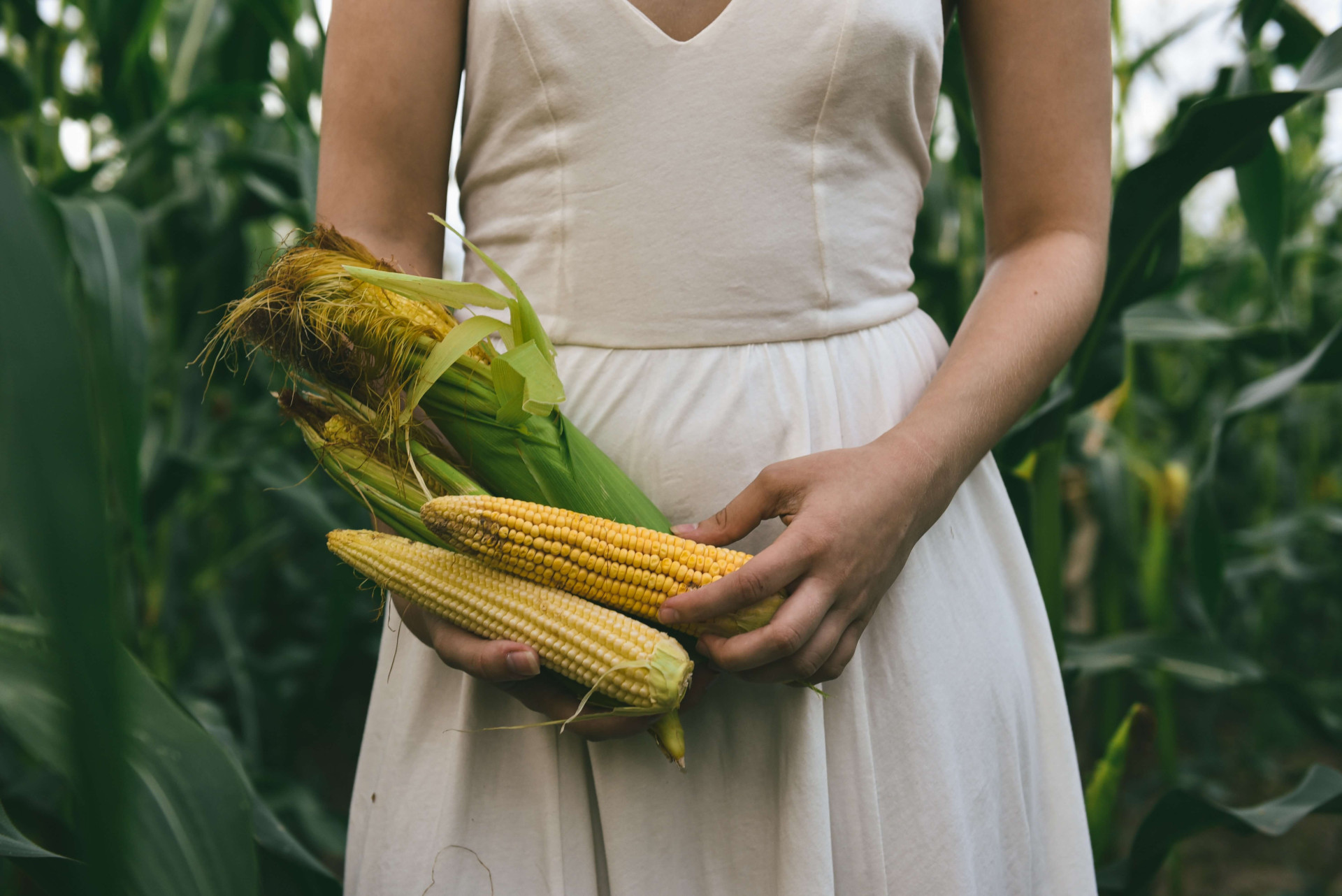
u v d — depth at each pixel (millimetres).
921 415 720
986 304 807
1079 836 878
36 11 1925
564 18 760
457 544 640
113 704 331
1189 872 2449
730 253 766
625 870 746
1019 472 1495
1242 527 3758
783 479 671
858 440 790
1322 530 3322
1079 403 1429
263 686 2541
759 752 765
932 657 783
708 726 768
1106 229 849
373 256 743
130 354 1247
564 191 786
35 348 329
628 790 754
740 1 752
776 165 764
